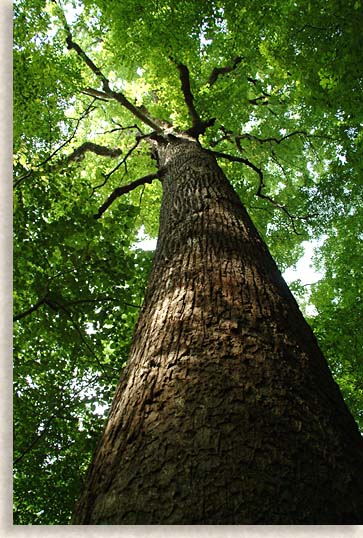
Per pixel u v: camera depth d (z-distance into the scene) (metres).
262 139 10.05
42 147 6.93
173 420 1.43
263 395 1.49
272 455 1.27
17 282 4.61
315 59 6.29
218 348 1.71
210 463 1.24
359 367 6.77
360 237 8.91
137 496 1.22
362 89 6.14
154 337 1.95
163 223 3.50
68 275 4.77
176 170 4.68
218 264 2.41
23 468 4.67
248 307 2.00
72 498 4.61
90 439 4.75
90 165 10.74
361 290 7.62
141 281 5.69
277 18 6.52
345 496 1.24
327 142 10.18
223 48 8.00
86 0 7.44
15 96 6.49
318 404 1.57
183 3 6.69
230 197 3.62
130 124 10.80
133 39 7.23
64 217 4.83
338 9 5.50
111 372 5.14
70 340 4.88
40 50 6.91
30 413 4.79
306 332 2.13
